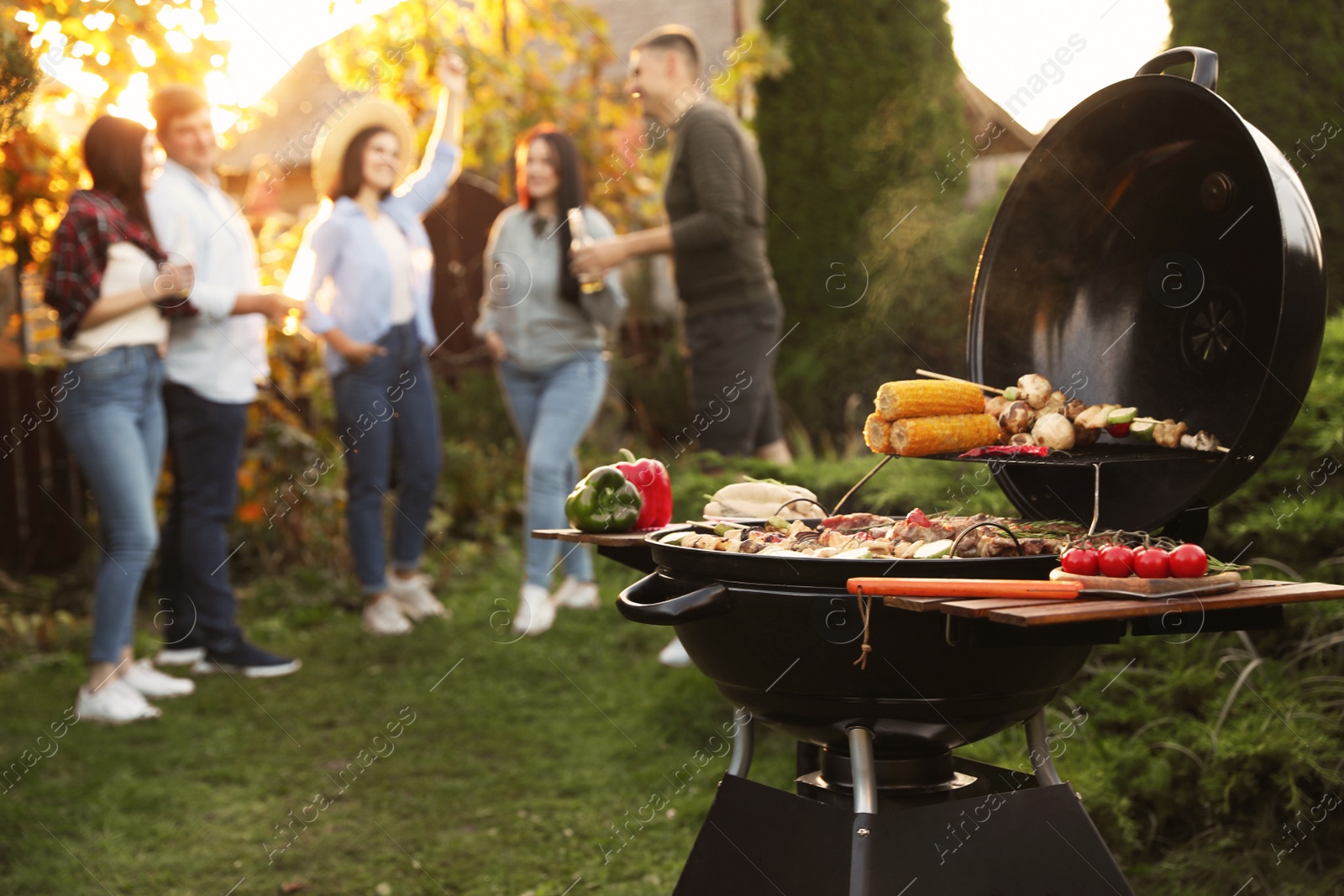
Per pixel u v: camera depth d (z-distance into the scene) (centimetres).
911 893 153
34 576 563
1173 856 231
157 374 363
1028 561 149
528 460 432
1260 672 253
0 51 379
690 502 346
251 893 246
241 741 344
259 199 599
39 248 498
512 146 700
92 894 244
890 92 624
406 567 473
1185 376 168
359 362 436
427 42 668
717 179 369
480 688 392
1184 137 165
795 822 165
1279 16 382
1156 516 163
